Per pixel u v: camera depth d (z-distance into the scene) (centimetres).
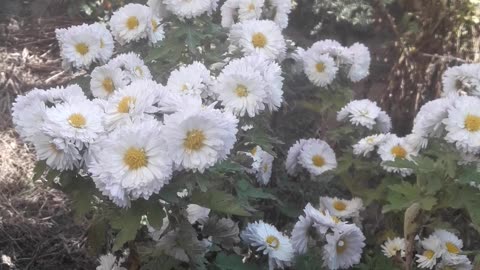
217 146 36
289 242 51
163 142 36
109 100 40
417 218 49
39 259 57
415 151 55
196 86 45
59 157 37
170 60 54
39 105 39
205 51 59
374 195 60
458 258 53
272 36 58
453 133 47
